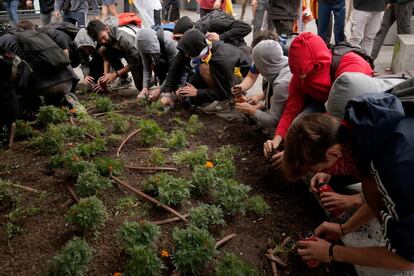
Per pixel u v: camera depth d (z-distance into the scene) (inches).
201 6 291.4
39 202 115.1
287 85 141.2
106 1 358.9
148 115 181.9
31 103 182.5
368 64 121.0
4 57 153.3
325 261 87.5
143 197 116.7
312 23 419.2
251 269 92.7
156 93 195.2
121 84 235.3
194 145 154.3
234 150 149.6
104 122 172.9
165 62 205.8
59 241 100.2
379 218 82.6
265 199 124.4
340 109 99.6
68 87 184.2
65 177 127.1
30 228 104.8
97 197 116.3
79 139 152.8
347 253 82.9
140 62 211.3
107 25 207.6
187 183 117.7
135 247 90.0
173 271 92.4
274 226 112.4
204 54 172.7
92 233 102.9
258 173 138.3
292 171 80.3
